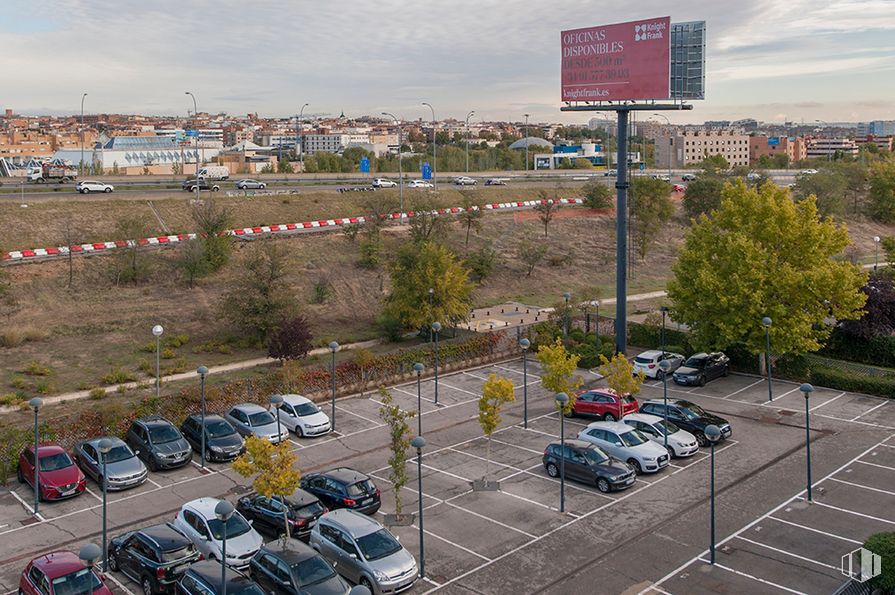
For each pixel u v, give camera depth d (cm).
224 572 1777
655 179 7775
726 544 2308
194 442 3136
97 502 2692
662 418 3191
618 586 2088
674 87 4272
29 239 6341
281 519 2341
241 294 4903
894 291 4403
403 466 2494
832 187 9188
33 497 2733
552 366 3278
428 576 2159
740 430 3338
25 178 9700
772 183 4178
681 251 4312
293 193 8675
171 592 2028
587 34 4384
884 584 1917
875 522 2427
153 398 3334
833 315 4019
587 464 2773
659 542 2334
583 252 7656
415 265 5003
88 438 3092
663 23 4109
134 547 2119
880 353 4284
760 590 2050
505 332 4666
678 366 4278
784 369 4131
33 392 3884
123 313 5272
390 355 4125
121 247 5838
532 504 2631
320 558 2009
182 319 5266
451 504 2641
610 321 4916
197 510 2291
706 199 8550
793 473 2839
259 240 6800
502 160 18975
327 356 4691
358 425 3462
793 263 3975
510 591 2073
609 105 4353
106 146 18012
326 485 2539
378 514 2562
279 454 2288
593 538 2372
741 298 3934
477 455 3109
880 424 3344
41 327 4941
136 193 8194
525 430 3406
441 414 3619
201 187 8944
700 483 2777
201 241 6053
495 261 6975
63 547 2373
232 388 3541
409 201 8406
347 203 8506
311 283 6106
